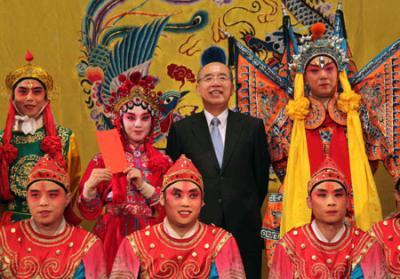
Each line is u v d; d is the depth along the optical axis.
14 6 5.35
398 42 4.73
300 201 4.38
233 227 4.37
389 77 4.72
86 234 3.79
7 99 5.27
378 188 5.41
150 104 4.35
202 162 4.43
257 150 4.49
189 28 5.48
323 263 3.75
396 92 4.70
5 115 5.28
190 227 3.76
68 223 3.97
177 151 4.54
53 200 3.71
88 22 5.42
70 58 5.39
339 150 4.46
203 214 4.38
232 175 4.41
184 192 3.70
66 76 5.39
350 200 4.39
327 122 4.50
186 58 5.48
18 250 3.70
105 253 4.16
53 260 3.68
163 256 3.68
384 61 4.74
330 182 3.78
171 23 5.47
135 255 3.71
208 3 5.48
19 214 4.36
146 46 5.46
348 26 5.48
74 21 5.41
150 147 4.36
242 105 4.79
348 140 4.45
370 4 5.49
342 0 5.47
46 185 3.70
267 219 4.55
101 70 5.42
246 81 4.80
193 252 3.70
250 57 4.82
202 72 4.56
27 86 4.42
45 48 5.38
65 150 4.49
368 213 4.35
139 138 4.31
